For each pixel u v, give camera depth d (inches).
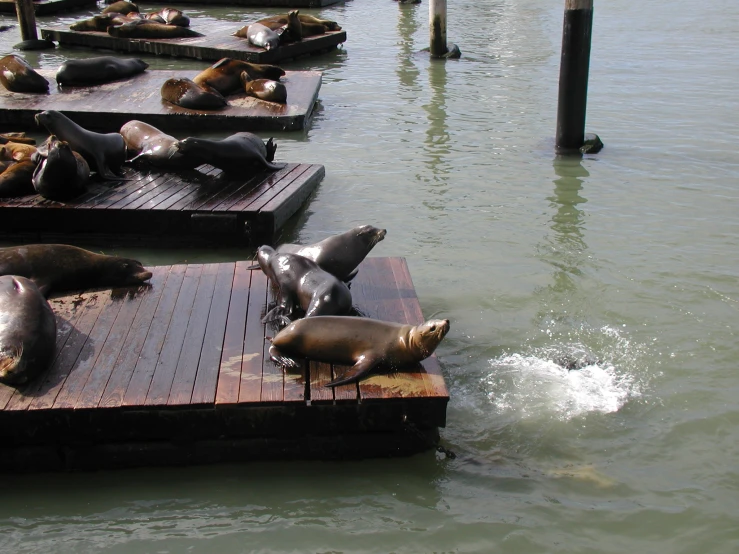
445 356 269.7
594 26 955.3
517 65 759.1
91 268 278.5
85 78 616.4
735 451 221.9
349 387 217.3
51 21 1024.9
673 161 476.1
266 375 223.8
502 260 346.3
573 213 398.9
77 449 215.3
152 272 293.1
